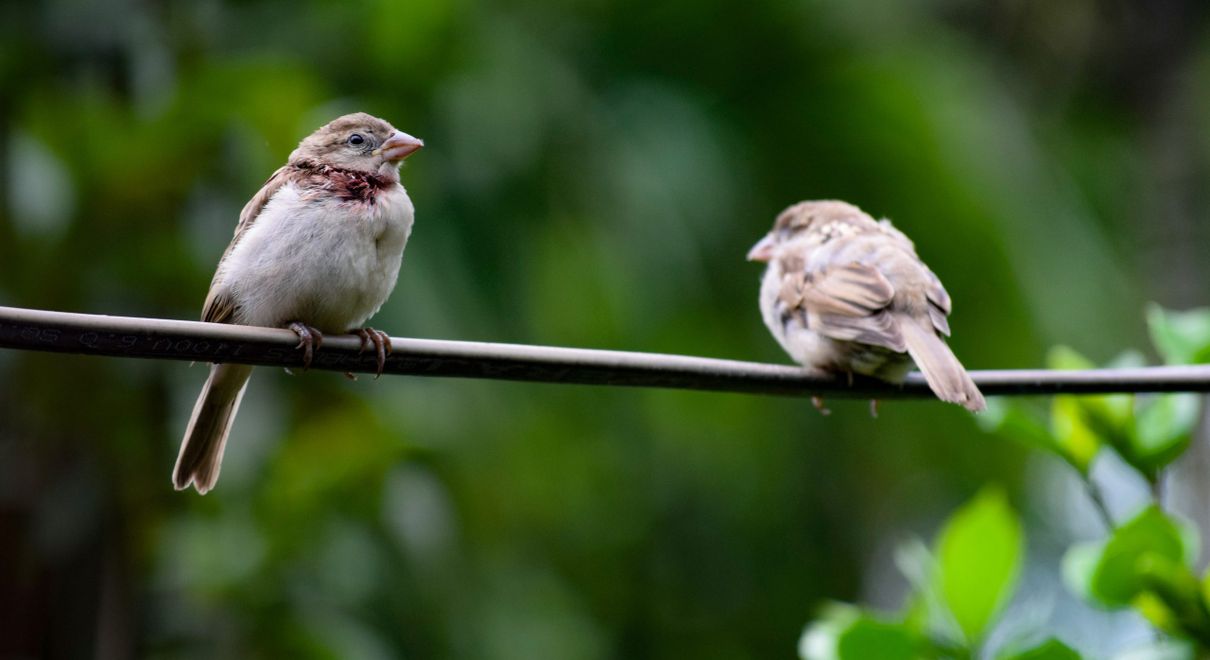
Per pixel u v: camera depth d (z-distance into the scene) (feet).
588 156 48.52
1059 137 62.64
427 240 45.42
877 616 25.53
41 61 39.88
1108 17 61.87
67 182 37.40
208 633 38.29
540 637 46.29
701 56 51.78
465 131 45.73
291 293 26.71
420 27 43.98
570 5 50.98
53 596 38.14
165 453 38.42
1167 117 61.21
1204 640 23.99
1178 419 25.73
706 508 54.08
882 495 56.08
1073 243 54.65
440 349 23.18
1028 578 56.70
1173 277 58.95
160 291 38.11
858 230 31.53
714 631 54.54
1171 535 23.98
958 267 52.08
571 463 50.16
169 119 36.99
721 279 51.03
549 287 48.11
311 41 44.50
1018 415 26.13
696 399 53.01
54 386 37.63
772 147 52.06
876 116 51.83
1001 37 62.59
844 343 28.35
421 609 42.96
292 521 37.91
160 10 41.09
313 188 27.32
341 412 38.70
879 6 53.16
